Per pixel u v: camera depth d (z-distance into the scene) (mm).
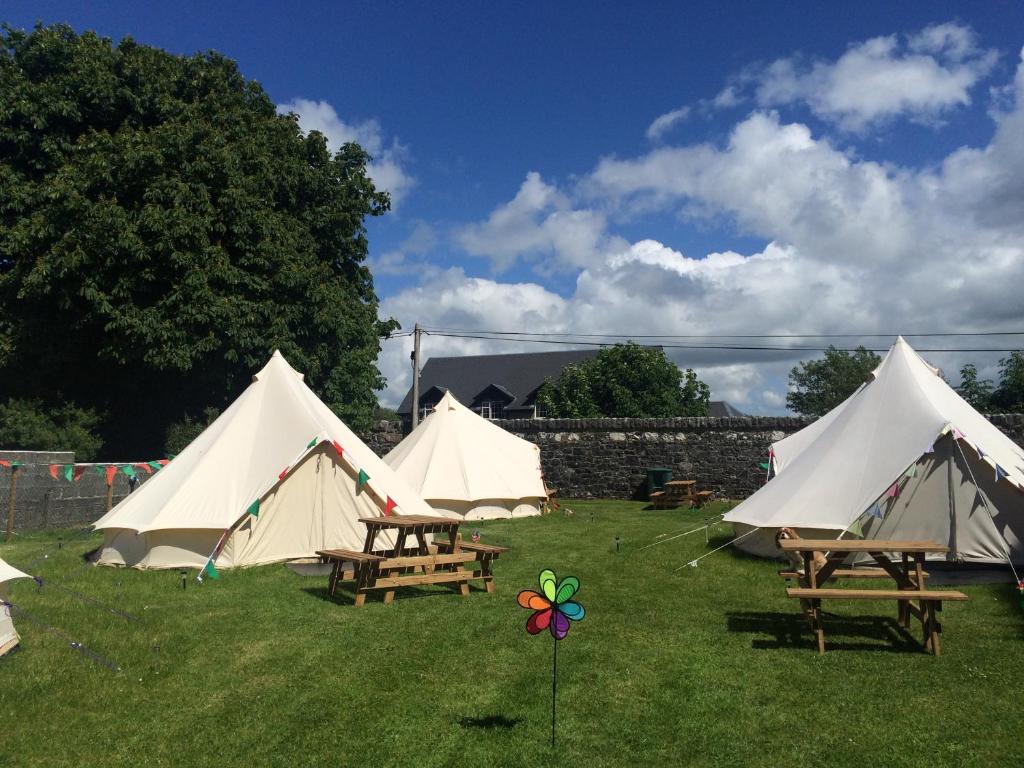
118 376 20281
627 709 4742
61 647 5914
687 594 7867
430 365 50719
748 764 3984
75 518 14742
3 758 4129
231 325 17984
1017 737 4238
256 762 4102
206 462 9828
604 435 20297
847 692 4945
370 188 23047
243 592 7957
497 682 5250
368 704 4883
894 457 9133
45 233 16781
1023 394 26875
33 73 19172
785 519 9344
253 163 19516
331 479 10008
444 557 7863
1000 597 7398
